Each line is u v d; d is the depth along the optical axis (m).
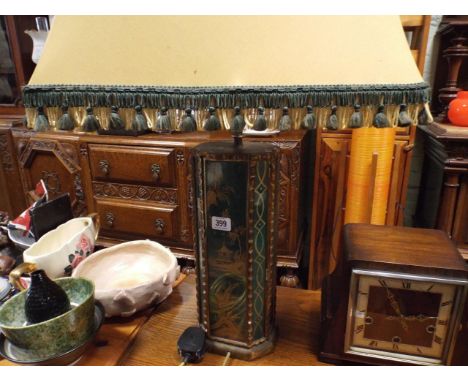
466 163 0.97
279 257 1.23
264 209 0.53
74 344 0.53
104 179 1.34
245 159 0.50
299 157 1.12
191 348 0.58
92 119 0.41
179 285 0.77
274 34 0.39
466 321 0.51
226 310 0.58
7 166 1.53
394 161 1.09
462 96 1.05
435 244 0.56
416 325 0.53
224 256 0.56
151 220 1.32
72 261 0.69
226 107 0.39
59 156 1.37
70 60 0.41
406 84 0.38
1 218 0.89
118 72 0.40
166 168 1.23
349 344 0.56
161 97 0.39
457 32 1.12
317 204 1.18
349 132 1.09
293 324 0.67
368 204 1.06
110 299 0.60
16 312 0.55
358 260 0.52
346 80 0.38
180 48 0.40
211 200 0.53
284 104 0.38
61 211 0.83
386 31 0.40
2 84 1.53
